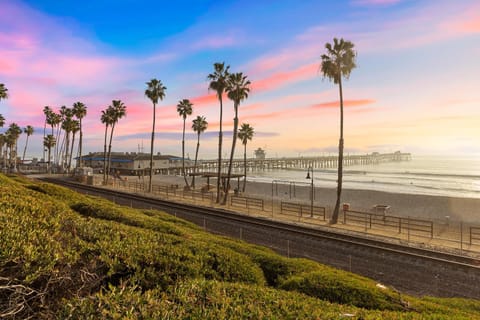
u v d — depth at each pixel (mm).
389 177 89688
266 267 8086
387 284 11086
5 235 3914
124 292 3404
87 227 5848
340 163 23469
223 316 3170
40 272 3469
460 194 50000
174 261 5113
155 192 41656
